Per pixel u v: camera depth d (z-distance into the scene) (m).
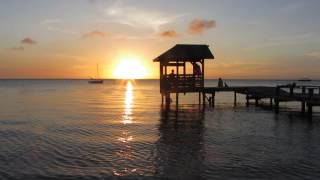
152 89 139.38
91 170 17.58
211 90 47.62
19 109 48.94
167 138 25.62
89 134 27.66
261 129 29.09
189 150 21.67
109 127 31.34
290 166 18.02
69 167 18.08
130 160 19.42
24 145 23.28
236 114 39.75
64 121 35.66
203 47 45.59
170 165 18.39
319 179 16.05
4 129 30.31
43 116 40.22
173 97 75.25
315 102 33.59
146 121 35.06
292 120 34.19
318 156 19.95
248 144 23.23
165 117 38.03
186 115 39.47
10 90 118.75
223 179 16.19
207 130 28.97
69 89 132.62
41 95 87.00
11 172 17.27
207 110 44.47
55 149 22.08
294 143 23.44
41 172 17.27
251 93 49.12
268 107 47.62
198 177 16.50
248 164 18.42
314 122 32.75
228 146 22.70
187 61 45.19
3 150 21.75
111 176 16.69
